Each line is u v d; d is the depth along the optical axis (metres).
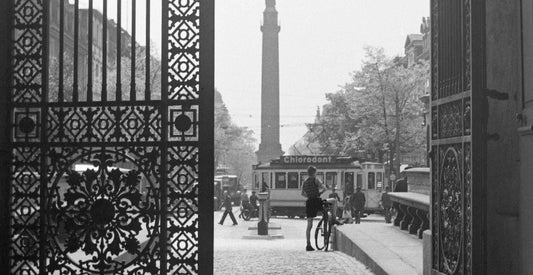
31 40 7.58
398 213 18.03
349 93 60.53
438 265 8.72
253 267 13.01
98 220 7.36
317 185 17.58
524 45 7.33
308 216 17.48
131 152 7.34
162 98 7.32
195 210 7.26
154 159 7.31
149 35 7.36
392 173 51.44
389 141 51.62
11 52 7.55
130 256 10.95
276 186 45.97
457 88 8.16
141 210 7.30
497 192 7.49
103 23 7.43
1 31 7.54
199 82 7.30
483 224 7.46
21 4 7.70
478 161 7.49
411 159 60.00
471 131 7.54
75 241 7.38
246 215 46.03
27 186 7.46
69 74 26.86
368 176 45.31
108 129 7.40
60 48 7.54
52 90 26.03
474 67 7.56
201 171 7.24
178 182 7.27
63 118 7.46
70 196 7.39
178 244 7.23
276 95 91.44
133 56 7.38
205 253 7.19
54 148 7.44
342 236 16.94
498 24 7.57
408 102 51.91
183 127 7.30
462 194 7.84
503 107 7.53
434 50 9.04
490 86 7.54
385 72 51.91
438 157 8.80
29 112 7.50
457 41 8.20
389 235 15.97
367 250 12.78
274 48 92.31
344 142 62.41
